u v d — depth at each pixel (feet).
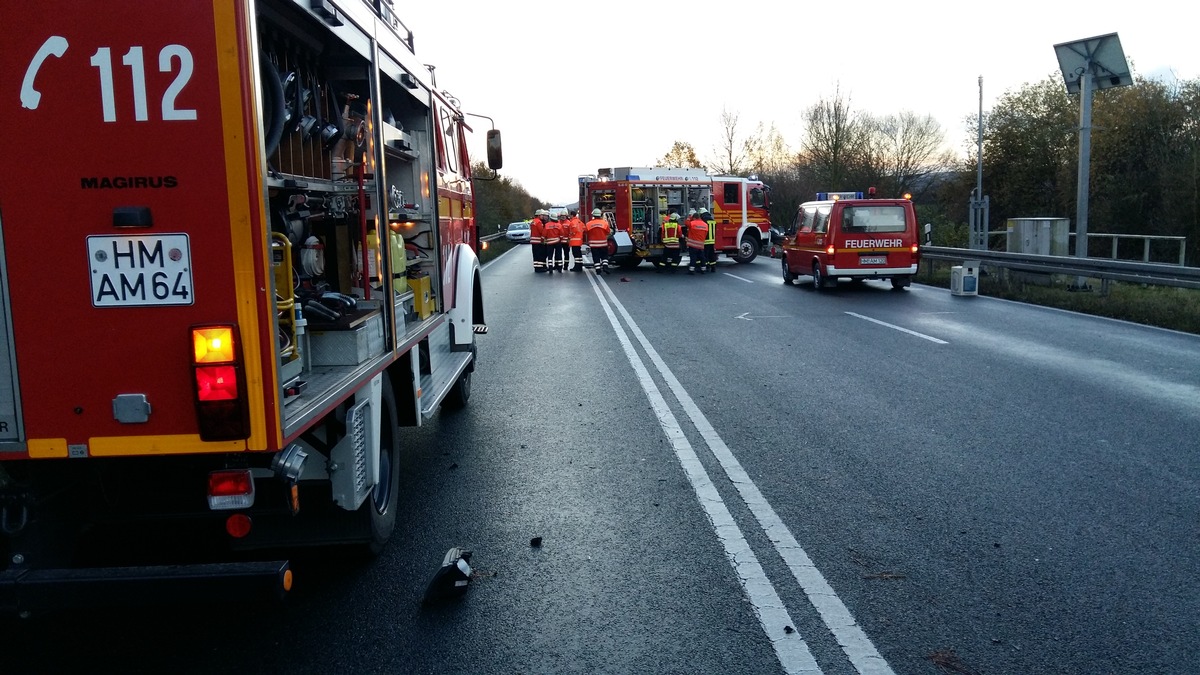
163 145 10.68
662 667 12.07
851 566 15.33
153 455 11.39
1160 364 33.99
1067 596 14.02
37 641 13.15
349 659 12.43
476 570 15.52
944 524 17.26
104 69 10.57
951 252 69.77
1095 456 21.74
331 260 17.52
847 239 64.08
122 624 13.70
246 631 13.38
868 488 19.56
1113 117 104.83
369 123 17.33
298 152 15.28
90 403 10.98
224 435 11.00
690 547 16.35
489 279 86.58
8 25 10.50
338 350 14.53
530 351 40.01
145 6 10.53
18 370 10.94
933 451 22.41
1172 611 13.47
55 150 10.65
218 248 10.81
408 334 18.98
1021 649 12.38
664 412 27.27
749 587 14.56
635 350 39.63
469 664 12.26
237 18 10.61
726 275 85.71
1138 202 99.14
